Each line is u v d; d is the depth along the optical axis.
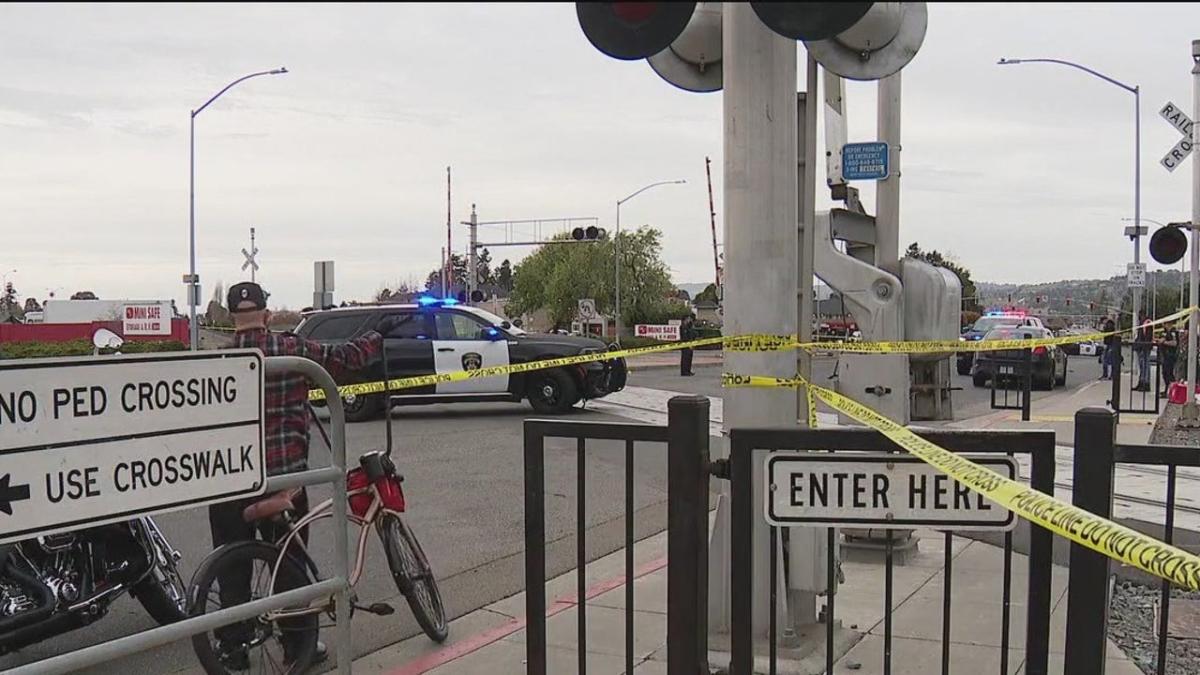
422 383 5.22
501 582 6.26
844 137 6.50
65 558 4.43
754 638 4.16
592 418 15.08
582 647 3.56
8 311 63.97
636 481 9.58
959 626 4.79
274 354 4.78
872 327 5.91
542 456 3.58
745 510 3.16
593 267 62.81
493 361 15.32
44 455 2.90
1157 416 14.89
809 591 4.30
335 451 3.80
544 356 15.46
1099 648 2.91
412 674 4.57
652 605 5.42
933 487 3.04
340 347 5.03
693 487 3.23
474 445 12.18
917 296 6.08
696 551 3.24
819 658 4.20
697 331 41.56
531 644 3.63
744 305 4.17
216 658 4.20
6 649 4.33
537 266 68.44
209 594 4.48
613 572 6.27
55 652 5.10
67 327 46.41
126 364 3.08
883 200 6.16
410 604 4.87
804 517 3.13
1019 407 16.52
